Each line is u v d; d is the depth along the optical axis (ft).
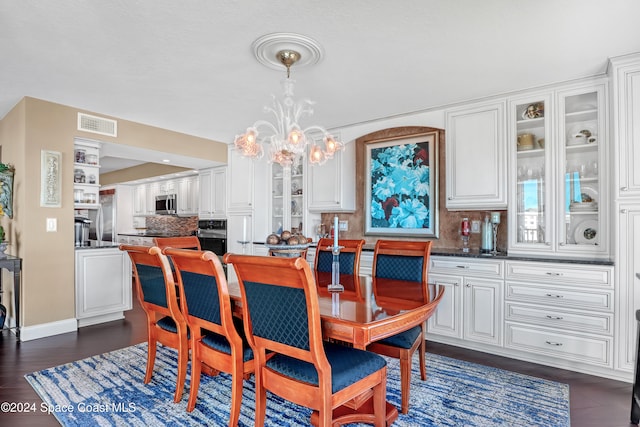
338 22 6.64
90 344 10.29
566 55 7.92
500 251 11.18
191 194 20.56
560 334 8.82
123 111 11.88
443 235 12.39
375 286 7.60
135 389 7.56
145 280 7.54
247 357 6.12
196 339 6.66
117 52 7.79
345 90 10.03
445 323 10.55
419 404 7.01
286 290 4.79
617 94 8.07
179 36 7.13
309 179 14.64
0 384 7.77
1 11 6.25
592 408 6.95
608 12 6.27
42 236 10.78
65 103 11.08
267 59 8.09
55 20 6.56
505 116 10.25
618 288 8.13
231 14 6.39
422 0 5.98
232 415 5.90
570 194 9.53
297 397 4.97
